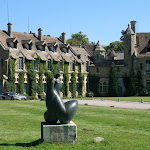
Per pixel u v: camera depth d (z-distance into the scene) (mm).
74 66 70625
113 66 72625
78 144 15742
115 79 72500
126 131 20938
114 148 15359
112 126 23000
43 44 64625
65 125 15703
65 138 15727
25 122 24859
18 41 60906
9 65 56656
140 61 72750
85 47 82875
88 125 23312
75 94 70000
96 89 74500
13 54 57500
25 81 59156
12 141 17172
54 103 15664
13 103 41312
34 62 61625
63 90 67125
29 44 62094
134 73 72625
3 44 57969
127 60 73562
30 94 59938
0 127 22594
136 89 72312
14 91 57000
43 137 15609
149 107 38250
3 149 15016
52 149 14523
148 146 16109
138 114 29625
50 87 15867
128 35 73562
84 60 73375
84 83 73000
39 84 61781
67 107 15828
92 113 30469
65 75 67562
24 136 19094
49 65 64750
